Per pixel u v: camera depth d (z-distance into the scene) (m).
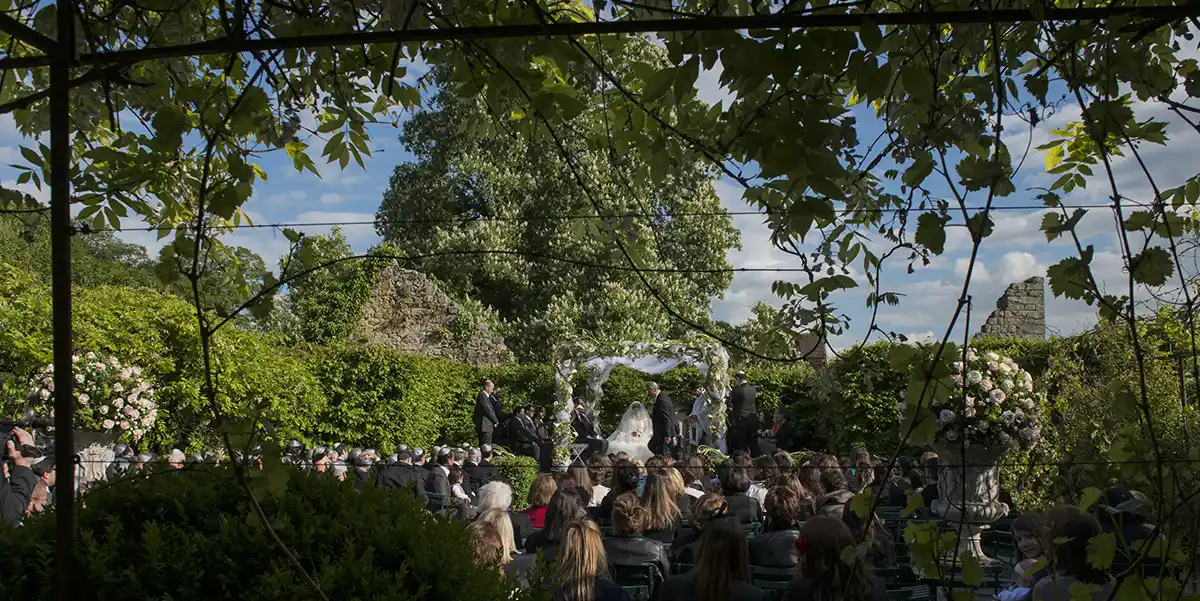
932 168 2.00
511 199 29.19
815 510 6.02
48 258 13.82
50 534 2.49
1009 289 22.36
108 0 3.02
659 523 5.78
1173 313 2.43
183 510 2.52
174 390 11.21
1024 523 3.93
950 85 2.23
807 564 3.21
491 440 17.66
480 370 21.86
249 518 2.33
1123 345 6.10
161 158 2.58
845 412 16.23
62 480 2.11
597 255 26.97
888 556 4.94
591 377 18.47
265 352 13.78
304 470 2.84
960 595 2.03
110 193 2.75
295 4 2.52
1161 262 1.93
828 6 2.01
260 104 2.26
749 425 17.83
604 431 22.09
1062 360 6.98
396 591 2.42
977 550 6.23
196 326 11.53
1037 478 7.46
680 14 2.18
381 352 17.14
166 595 2.31
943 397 1.96
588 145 2.89
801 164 1.99
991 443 7.07
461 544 2.77
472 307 27.59
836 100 2.38
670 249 26.86
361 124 3.04
